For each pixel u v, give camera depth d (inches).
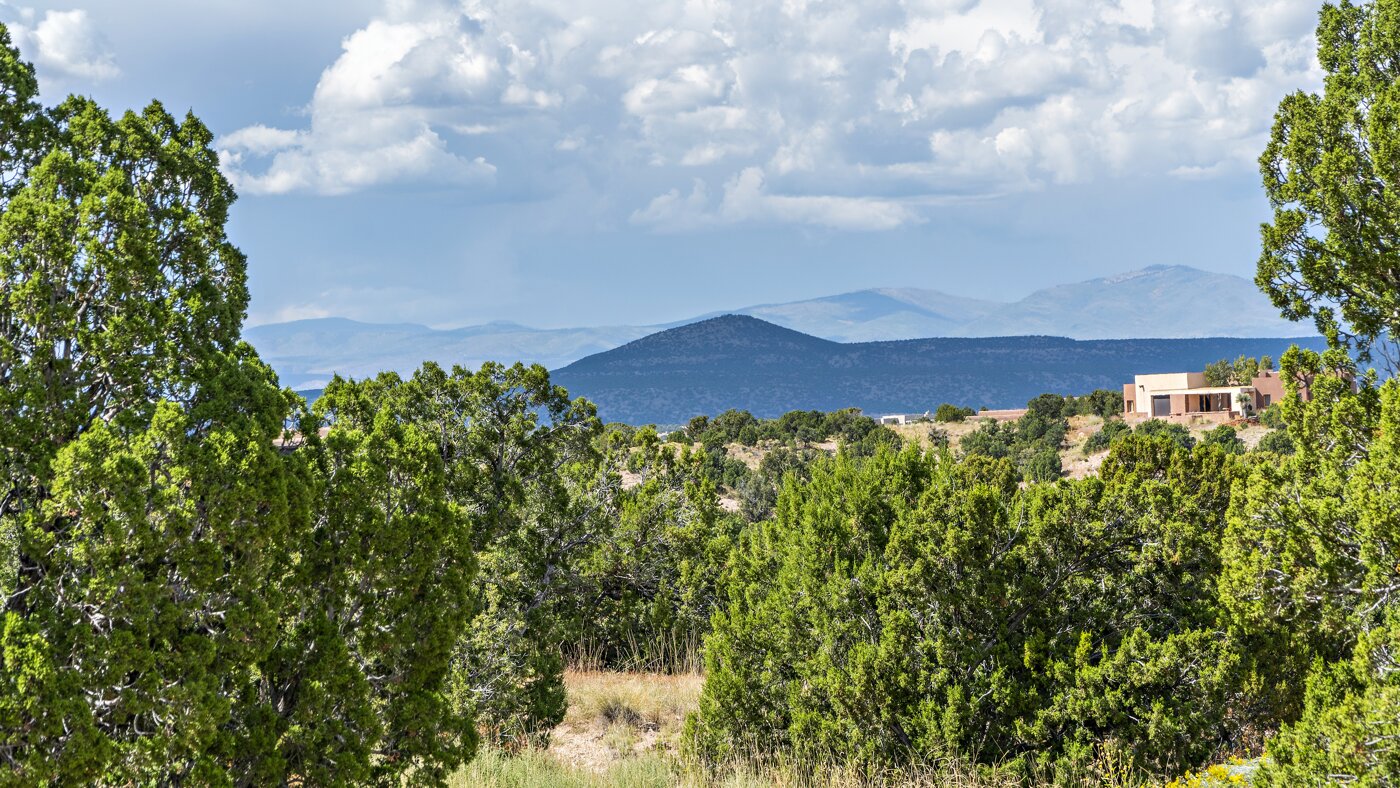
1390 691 536.1
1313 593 641.0
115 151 590.9
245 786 537.0
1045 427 7106.3
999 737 890.7
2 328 503.5
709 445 6555.1
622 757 1045.8
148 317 525.7
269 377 631.2
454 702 1050.1
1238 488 708.0
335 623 598.5
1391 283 654.5
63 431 499.8
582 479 1588.3
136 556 468.1
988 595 906.7
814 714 973.8
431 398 1321.4
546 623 1317.7
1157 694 853.8
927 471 1206.3
